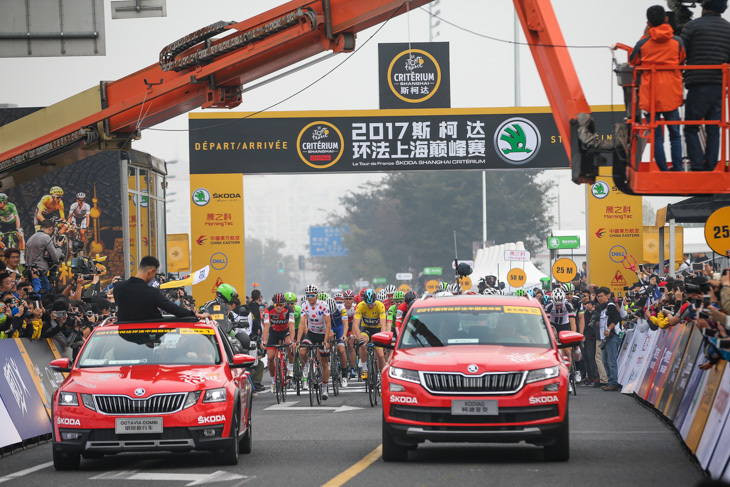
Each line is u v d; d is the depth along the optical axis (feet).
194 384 89.92
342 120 273.75
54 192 241.35
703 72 100.17
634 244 283.18
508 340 97.60
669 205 204.64
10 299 113.60
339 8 171.53
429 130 272.72
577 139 109.29
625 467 85.92
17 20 196.13
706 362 102.73
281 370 169.07
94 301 153.69
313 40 177.27
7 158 202.80
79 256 147.23
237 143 275.39
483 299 104.37
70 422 88.02
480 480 78.59
